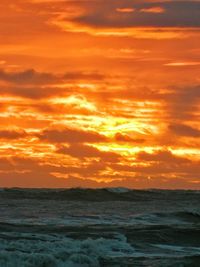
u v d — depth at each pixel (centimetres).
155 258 6181
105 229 8012
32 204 12062
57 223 8581
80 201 13975
